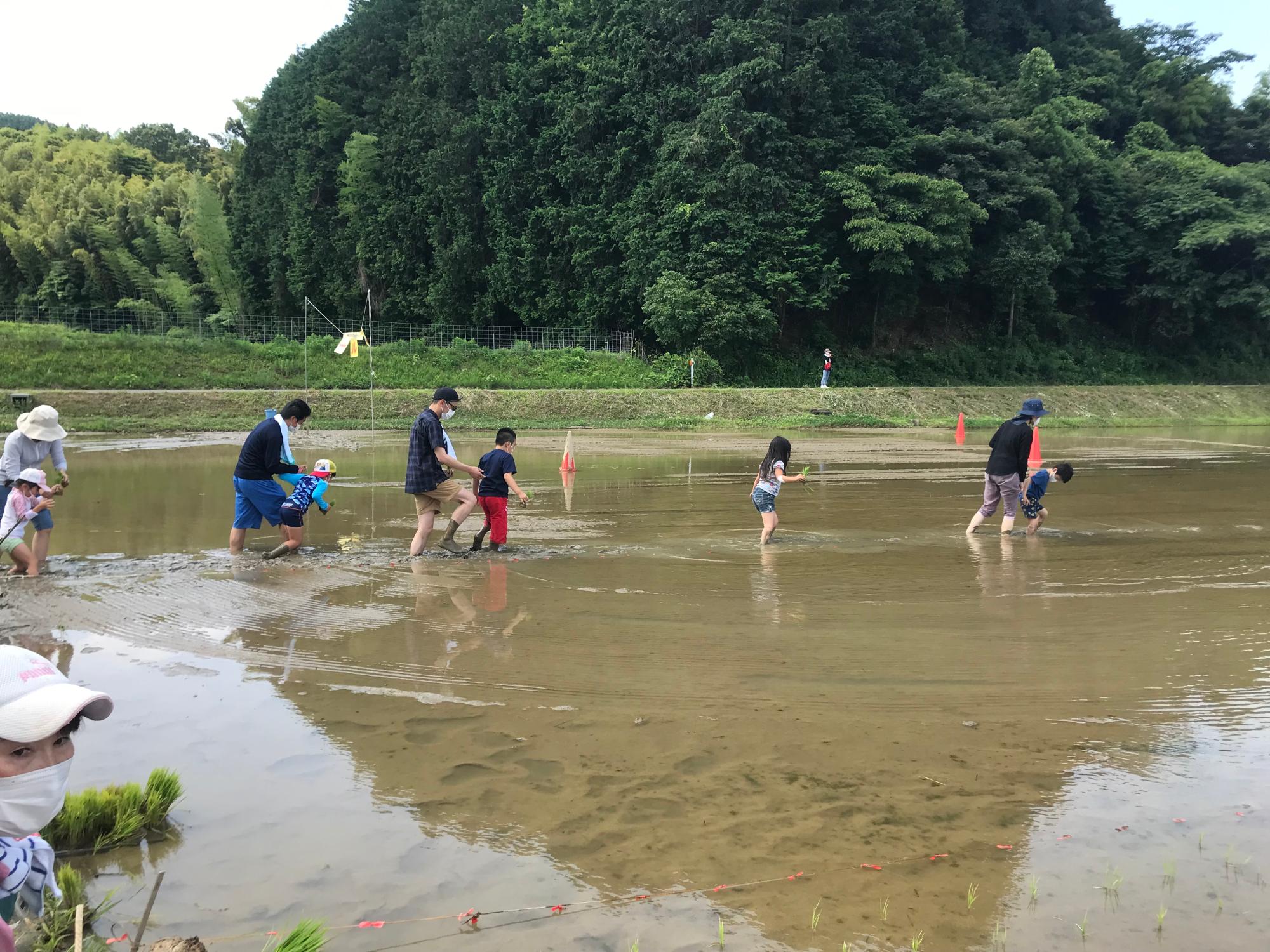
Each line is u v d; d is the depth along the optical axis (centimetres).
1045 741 419
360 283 4894
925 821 340
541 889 296
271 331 5156
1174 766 391
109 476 1485
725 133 3750
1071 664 531
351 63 5247
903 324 4744
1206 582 748
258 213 5491
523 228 4334
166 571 770
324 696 475
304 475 859
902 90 4422
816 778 378
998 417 3356
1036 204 4381
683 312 3728
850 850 319
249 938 270
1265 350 5450
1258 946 263
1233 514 1141
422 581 744
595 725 437
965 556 861
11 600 666
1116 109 5247
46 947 254
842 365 4388
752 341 4009
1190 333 5066
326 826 338
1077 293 5081
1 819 193
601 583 738
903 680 502
